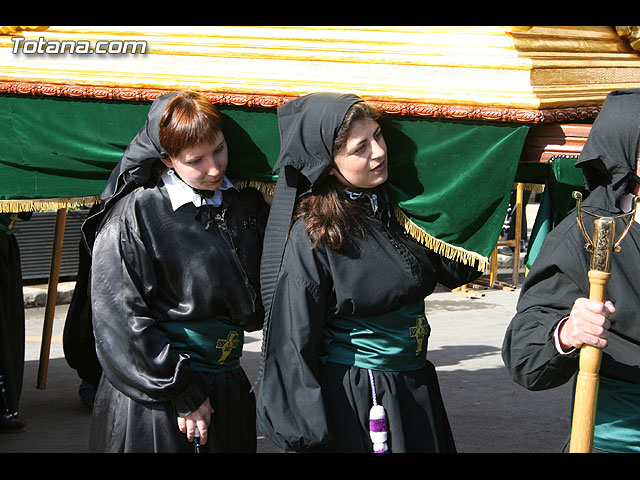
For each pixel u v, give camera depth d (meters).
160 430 3.05
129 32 3.22
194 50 3.12
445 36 2.86
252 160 3.13
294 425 2.71
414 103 2.82
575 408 2.40
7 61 3.32
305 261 2.78
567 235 2.55
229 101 3.03
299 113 2.84
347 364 2.87
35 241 8.53
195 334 3.10
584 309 2.35
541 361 2.53
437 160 2.87
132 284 3.00
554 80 2.80
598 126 2.48
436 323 7.95
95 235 3.16
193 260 3.03
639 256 2.46
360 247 2.81
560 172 2.79
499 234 2.86
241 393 3.26
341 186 2.85
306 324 2.74
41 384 5.75
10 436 4.88
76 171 3.37
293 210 2.83
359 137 2.72
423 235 2.91
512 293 9.32
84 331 5.12
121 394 3.14
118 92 3.18
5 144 3.40
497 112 2.72
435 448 2.94
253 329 3.24
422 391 2.96
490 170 2.81
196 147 2.92
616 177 2.46
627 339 2.49
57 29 3.29
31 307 8.16
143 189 3.07
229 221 3.11
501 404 5.59
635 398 2.55
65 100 3.30
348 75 2.93
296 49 3.00
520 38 2.79
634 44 3.09
